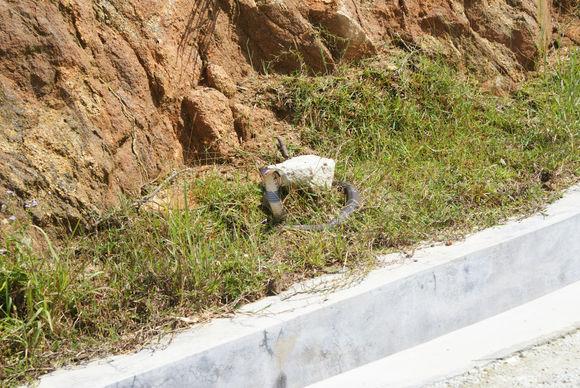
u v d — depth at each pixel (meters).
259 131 8.09
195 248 6.48
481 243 6.86
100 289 6.14
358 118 8.38
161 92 7.63
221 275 6.42
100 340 5.88
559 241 7.15
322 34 8.66
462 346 6.29
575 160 8.26
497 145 8.43
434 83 8.86
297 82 8.40
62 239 6.67
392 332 6.25
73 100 7.07
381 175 7.82
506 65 9.67
